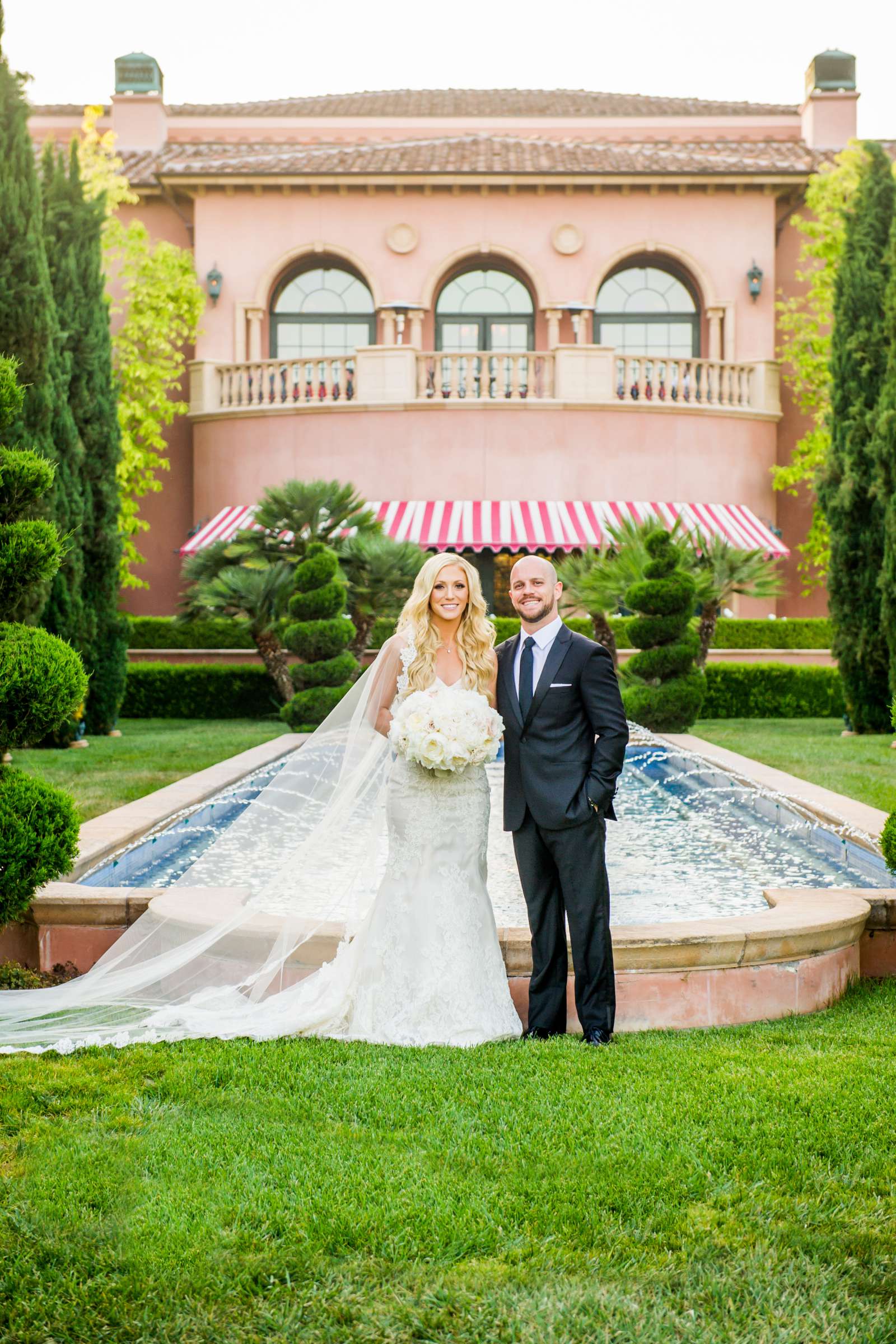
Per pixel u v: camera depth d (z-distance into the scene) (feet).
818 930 18.90
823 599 94.38
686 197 92.58
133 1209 11.98
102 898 20.88
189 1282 10.68
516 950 18.63
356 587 60.29
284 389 89.86
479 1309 10.30
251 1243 11.31
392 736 17.54
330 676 57.11
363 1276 10.80
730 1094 14.78
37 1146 13.39
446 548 80.02
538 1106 14.38
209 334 92.17
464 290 94.89
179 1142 13.44
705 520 82.89
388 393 83.97
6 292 46.73
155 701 74.64
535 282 92.68
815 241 94.17
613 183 90.74
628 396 85.61
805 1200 12.13
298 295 94.94
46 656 18.61
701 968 18.31
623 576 55.57
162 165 91.76
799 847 30.91
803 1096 14.61
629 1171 12.71
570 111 107.65
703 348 94.73
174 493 93.97
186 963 19.12
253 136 106.11
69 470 52.70
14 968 20.77
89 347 54.65
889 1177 12.60
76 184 55.36
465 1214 11.78
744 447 87.61
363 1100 14.67
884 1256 11.12
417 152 95.86
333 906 19.22
